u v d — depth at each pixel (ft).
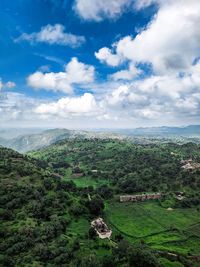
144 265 334.44
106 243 442.50
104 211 645.10
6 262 349.61
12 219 461.78
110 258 363.56
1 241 399.85
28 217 475.31
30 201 522.88
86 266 344.28
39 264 360.07
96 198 608.19
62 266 356.18
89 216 556.10
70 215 536.01
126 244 395.14
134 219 602.03
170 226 563.89
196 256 426.51
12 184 567.18
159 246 472.44
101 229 490.90
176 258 396.98
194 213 648.38
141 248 364.99
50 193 590.55
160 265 342.03
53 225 456.86
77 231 479.00
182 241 499.92
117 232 528.22
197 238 517.55
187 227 564.30
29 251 387.55
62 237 436.76
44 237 422.82
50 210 517.14
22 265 354.33
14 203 499.51
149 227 557.33
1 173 622.95
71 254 387.14
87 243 434.71
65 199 583.99
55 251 385.09
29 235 419.74
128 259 357.41
